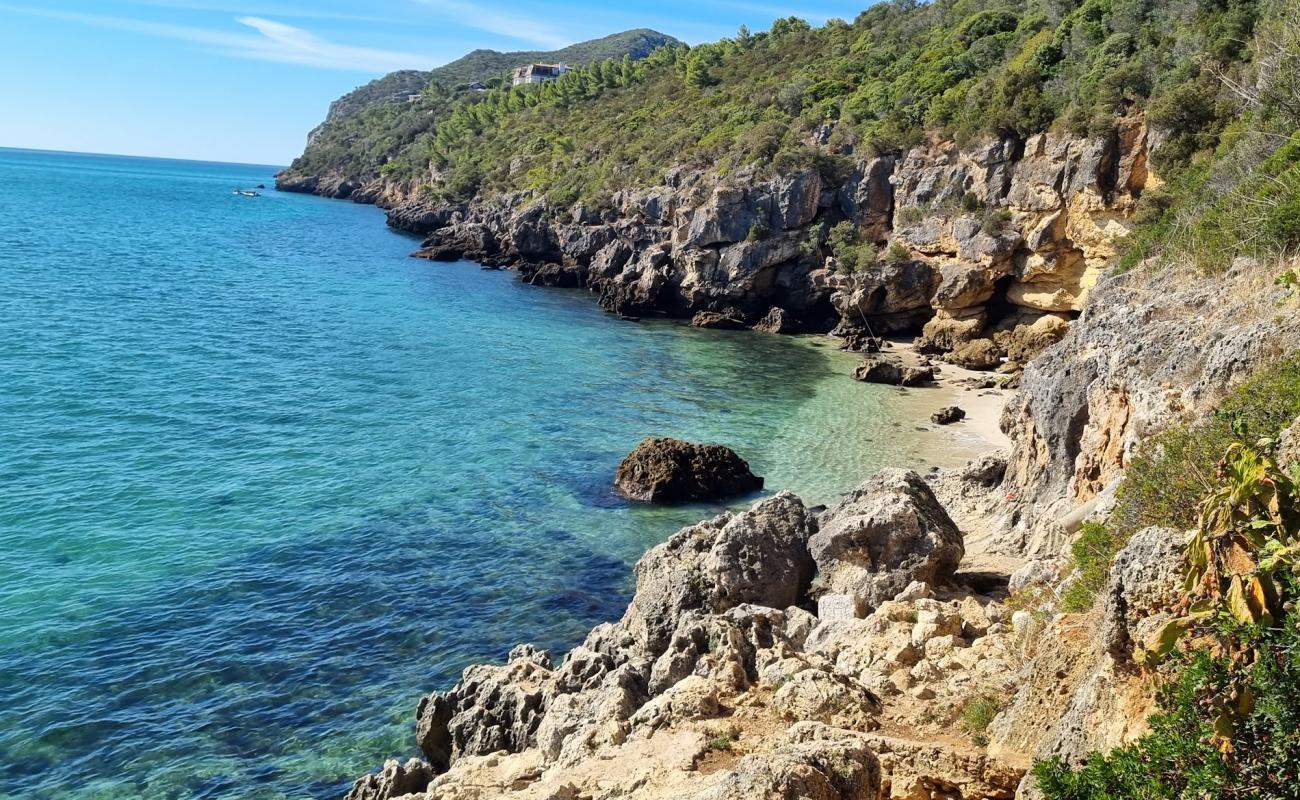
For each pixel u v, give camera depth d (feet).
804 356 190.29
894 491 62.08
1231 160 96.94
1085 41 201.77
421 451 111.24
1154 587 24.90
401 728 56.49
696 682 41.75
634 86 462.19
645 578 62.64
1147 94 170.30
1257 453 25.54
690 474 99.96
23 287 204.74
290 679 61.05
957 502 90.68
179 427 114.21
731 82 374.43
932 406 144.56
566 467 108.17
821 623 52.03
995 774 29.30
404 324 199.82
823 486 104.73
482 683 50.90
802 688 39.29
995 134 195.11
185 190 648.79
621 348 188.75
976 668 41.52
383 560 79.87
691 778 31.76
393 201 540.11
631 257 259.80
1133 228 158.10
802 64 349.20
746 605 53.36
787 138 244.01
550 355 176.35
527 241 304.91
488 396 140.56
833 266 220.43
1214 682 19.49
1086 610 35.63
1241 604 20.13
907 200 214.69
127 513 86.63
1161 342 59.98
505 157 416.87
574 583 77.20
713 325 226.17
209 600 71.00
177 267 261.85
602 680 48.75
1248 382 41.47
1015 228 188.03
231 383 137.49
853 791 25.35
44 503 87.30
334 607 71.10
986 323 197.36
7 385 125.70
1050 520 65.51
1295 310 47.03
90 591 71.10
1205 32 168.45
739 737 36.47
